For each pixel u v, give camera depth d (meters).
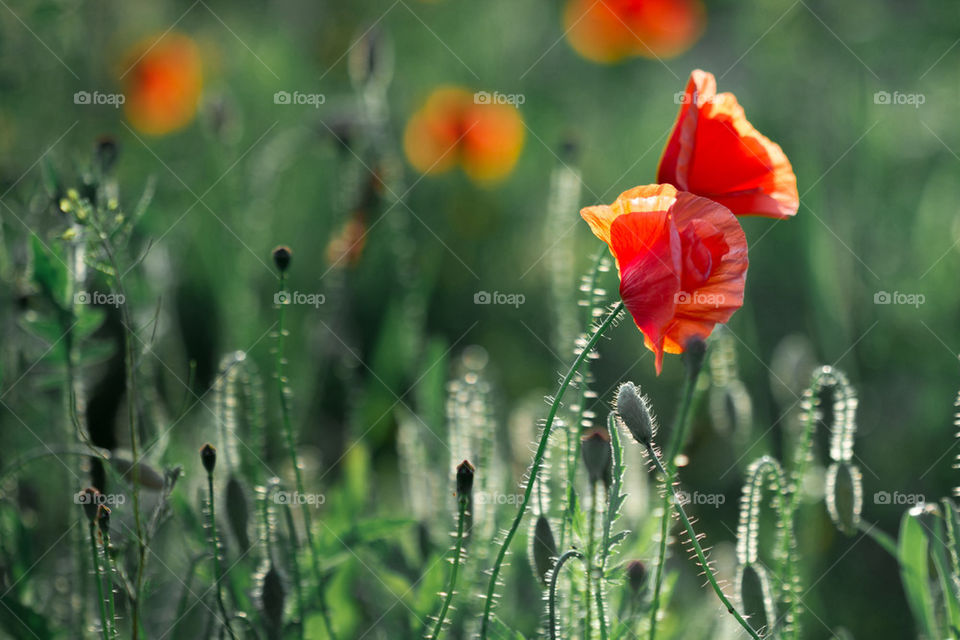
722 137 2.52
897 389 5.63
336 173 5.45
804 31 7.55
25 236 3.69
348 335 5.17
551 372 6.13
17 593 3.06
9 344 3.75
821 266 5.35
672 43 8.20
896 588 4.72
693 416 3.55
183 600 2.83
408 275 5.40
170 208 6.06
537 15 9.30
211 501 2.48
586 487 2.80
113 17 7.48
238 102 7.80
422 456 3.83
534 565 2.60
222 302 5.40
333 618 3.18
